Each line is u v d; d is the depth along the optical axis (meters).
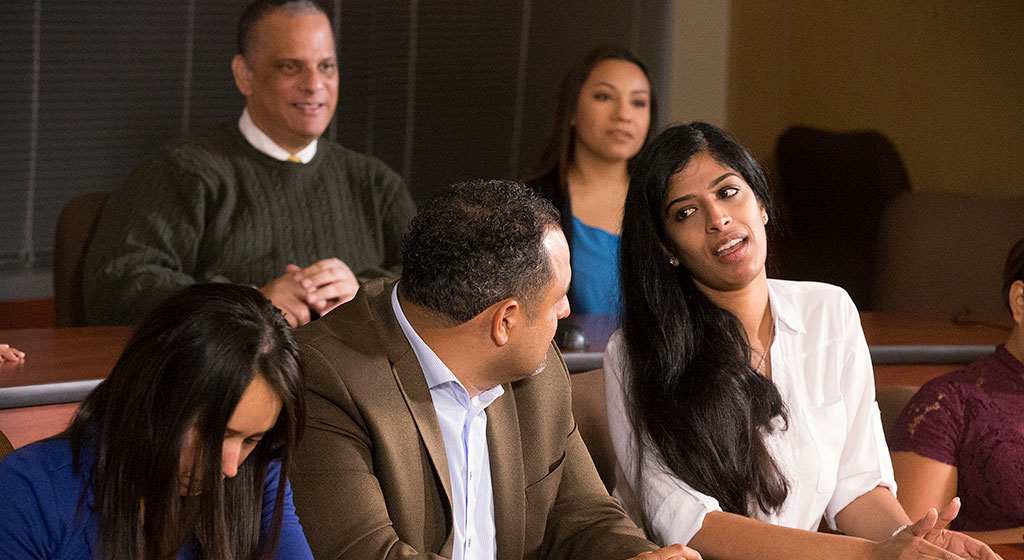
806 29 8.83
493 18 8.73
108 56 7.62
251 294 2.21
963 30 8.00
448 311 2.68
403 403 2.76
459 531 2.88
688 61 8.74
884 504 3.44
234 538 2.34
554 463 3.11
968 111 8.03
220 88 8.05
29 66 7.38
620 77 5.49
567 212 5.50
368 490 2.69
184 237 5.10
